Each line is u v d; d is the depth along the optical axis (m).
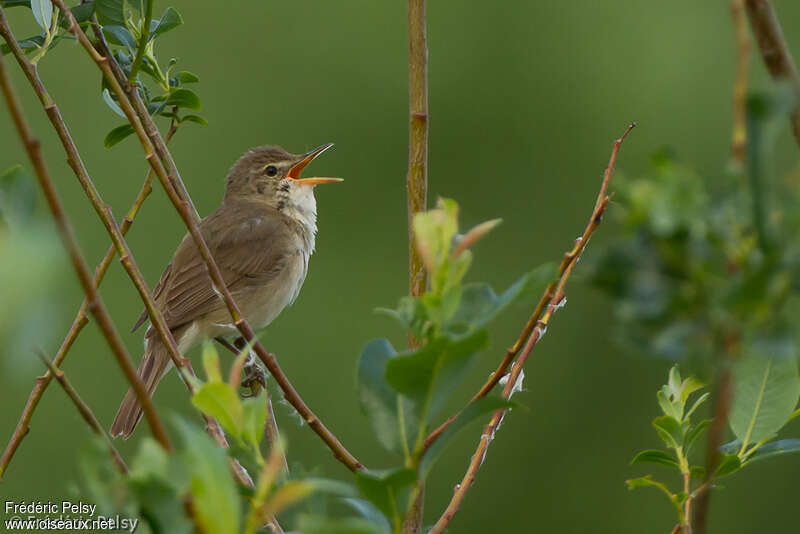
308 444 14.26
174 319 9.62
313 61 15.95
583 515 14.48
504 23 16.09
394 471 3.21
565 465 14.61
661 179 2.80
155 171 5.09
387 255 15.73
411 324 3.38
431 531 4.85
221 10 15.90
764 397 4.32
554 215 15.79
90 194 4.97
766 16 3.38
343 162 15.88
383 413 3.58
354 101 15.90
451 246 3.55
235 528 2.85
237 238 10.16
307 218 10.91
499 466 14.52
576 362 14.80
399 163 15.88
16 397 13.34
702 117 15.62
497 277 15.65
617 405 14.68
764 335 2.71
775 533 13.91
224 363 12.38
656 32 15.90
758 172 2.66
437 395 3.38
